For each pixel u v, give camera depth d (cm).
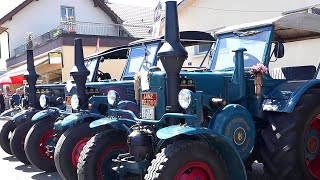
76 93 600
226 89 462
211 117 425
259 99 461
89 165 451
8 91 1925
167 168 345
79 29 2177
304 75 557
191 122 376
